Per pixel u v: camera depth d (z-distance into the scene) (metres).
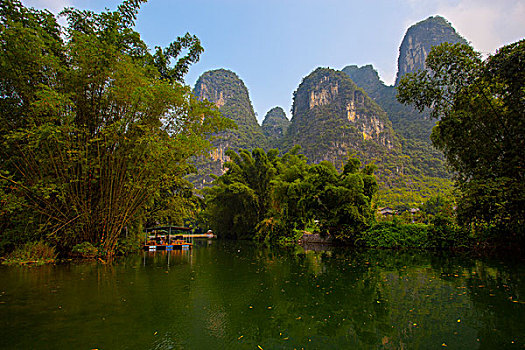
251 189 26.78
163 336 3.67
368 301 5.25
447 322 4.16
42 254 9.89
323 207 18.23
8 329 3.88
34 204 10.02
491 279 7.15
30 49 8.36
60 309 4.76
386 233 16.08
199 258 12.33
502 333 3.74
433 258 11.52
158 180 10.91
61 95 8.43
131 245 14.33
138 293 5.88
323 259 11.62
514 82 10.25
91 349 3.29
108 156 10.29
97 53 9.02
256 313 4.59
